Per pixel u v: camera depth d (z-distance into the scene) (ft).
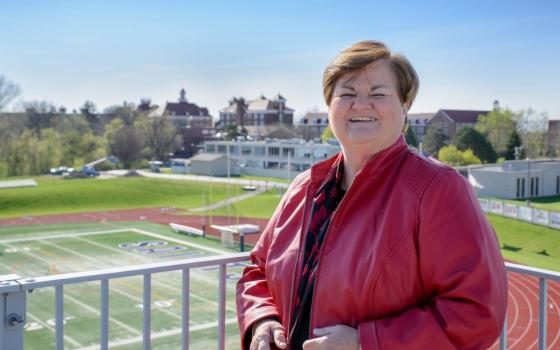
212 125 578.25
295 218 10.00
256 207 197.77
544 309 11.08
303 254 9.32
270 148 296.51
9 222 169.37
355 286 8.20
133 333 66.59
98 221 172.96
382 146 8.84
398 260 8.05
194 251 125.39
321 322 8.59
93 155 340.18
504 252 110.83
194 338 64.59
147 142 380.17
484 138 269.85
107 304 9.98
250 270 10.71
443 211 7.96
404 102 9.18
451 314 7.55
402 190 8.29
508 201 157.69
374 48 8.83
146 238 141.49
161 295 81.92
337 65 8.92
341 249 8.54
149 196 229.04
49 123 403.95
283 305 9.47
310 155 275.80
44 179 262.47
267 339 9.41
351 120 8.93
